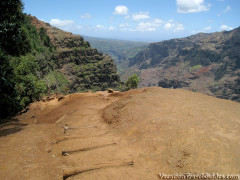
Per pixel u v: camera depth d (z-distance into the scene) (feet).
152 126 30.22
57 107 71.20
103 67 421.59
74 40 403.54
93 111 54.85
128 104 43.29
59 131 37.11
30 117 62.49
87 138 31.37
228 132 25.14
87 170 21.43
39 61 187.52
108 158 24.34
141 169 21.38
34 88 76.33
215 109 34.58
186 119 29.99
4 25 40.52
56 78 247.50
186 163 20.56
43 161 24.75
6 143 30.04
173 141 24.89
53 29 403.13
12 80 59.52
